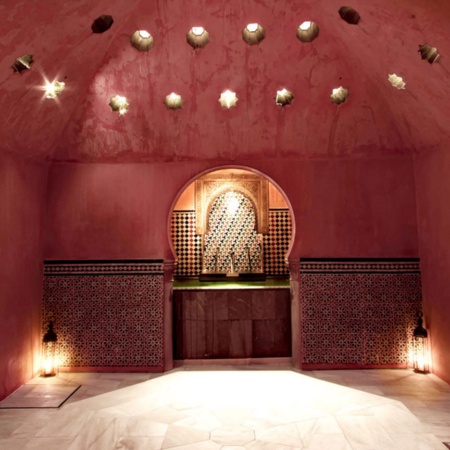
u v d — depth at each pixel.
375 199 5.46
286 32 4.30
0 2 3.02
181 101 4.98
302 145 5.40
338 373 5.20
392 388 4.63
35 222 5.21
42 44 3.70
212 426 3.72
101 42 4.23
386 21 3.70
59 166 5.51
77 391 4.66
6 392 4.48
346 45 4.38
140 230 5.47
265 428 3.67
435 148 4.93
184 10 4.03
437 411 4.00
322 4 3.92
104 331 5.39
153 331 5.39
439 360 4.93
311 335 5.39
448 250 4.69
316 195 5.50
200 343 5.73
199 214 7.31
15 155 4.75
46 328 5.37
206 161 5.55
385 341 5.34
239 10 4.03
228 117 5.12
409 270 5.38
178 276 7.24
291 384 4.80
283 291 5.81
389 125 5.17
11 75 3.77
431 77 4.00
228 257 7.27
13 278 4.70
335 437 3.49
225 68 4.64
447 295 4.73
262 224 7.29
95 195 5.50
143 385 4.84
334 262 5.43
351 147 5.41
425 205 5.19
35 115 4.52
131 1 3.86
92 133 5.22
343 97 4.96
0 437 3.56
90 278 5.43
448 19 3.21
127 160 5.50
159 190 5.51
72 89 4.61
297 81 4.79
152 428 3.69
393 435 3.52
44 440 3.50
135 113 5.05
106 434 3.60
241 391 4.59
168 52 4.46
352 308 5.38
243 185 7.36
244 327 5.77
